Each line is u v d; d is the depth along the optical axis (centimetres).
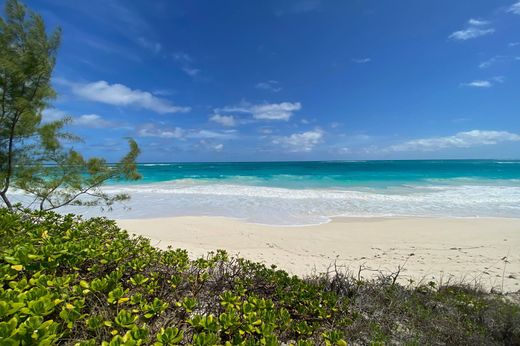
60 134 597
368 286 381
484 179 2523
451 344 281
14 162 568
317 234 870
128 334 127
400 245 772
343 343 175
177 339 133
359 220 1062
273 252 701
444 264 629
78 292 169
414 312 331
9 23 518
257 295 242
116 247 247
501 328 316
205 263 271
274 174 3172
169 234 843
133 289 201
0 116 527
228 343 138
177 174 3228
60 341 147
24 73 527
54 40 569
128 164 669
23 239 230
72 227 314
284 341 204
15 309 124
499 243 780
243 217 1112
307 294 244
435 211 1223
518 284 512
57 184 598
